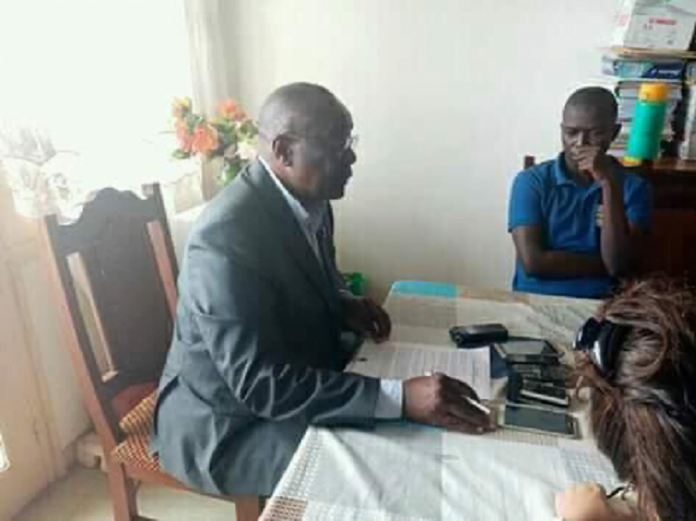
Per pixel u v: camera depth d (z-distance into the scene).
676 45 1.99
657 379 0.51
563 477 0.81
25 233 1.65
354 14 2.40
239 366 1.03
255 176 1.22
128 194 1.48
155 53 2.08
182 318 1.22
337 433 0.92
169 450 1.22
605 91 1.73
